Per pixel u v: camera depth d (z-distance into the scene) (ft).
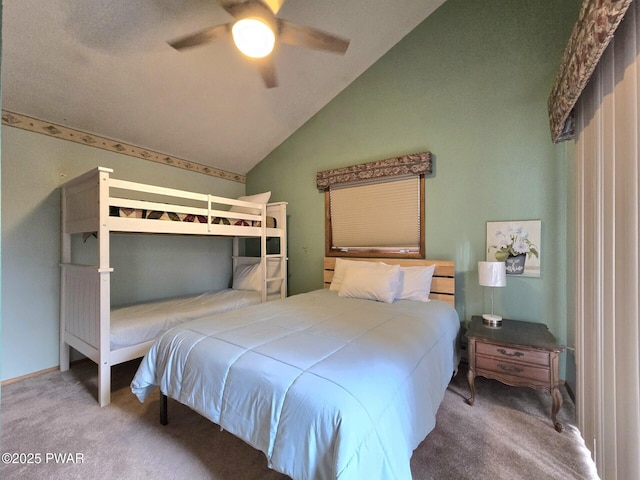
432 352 6.18
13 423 6.75
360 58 11.05
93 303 7.95
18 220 8.77
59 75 8.08
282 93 11.35
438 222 10.16
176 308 10.16
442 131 10.09
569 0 8.19
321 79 11.41
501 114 9.12
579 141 6.27
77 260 9.81
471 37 9.59
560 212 8.29
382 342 5.65
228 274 14.82
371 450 3.81
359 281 9.60
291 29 6.31
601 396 5.12
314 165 13.19
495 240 9.17
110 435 6.35
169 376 5.94
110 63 8.20
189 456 5.78
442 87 10.09
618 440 4.58
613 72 4.64
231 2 5.60
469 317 9.61
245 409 4.66
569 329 8.04
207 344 5.73
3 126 8.50
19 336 8.79
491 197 9.26
